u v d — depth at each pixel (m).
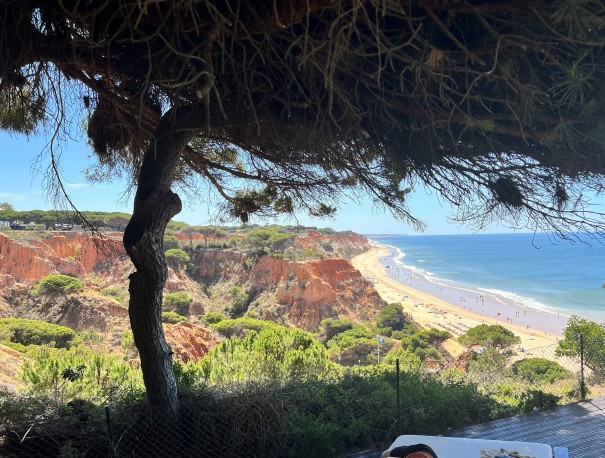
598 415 5.35
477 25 2.10
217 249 65.44
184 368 5.53
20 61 2.53
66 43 2.47
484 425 5.12
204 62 2.04
